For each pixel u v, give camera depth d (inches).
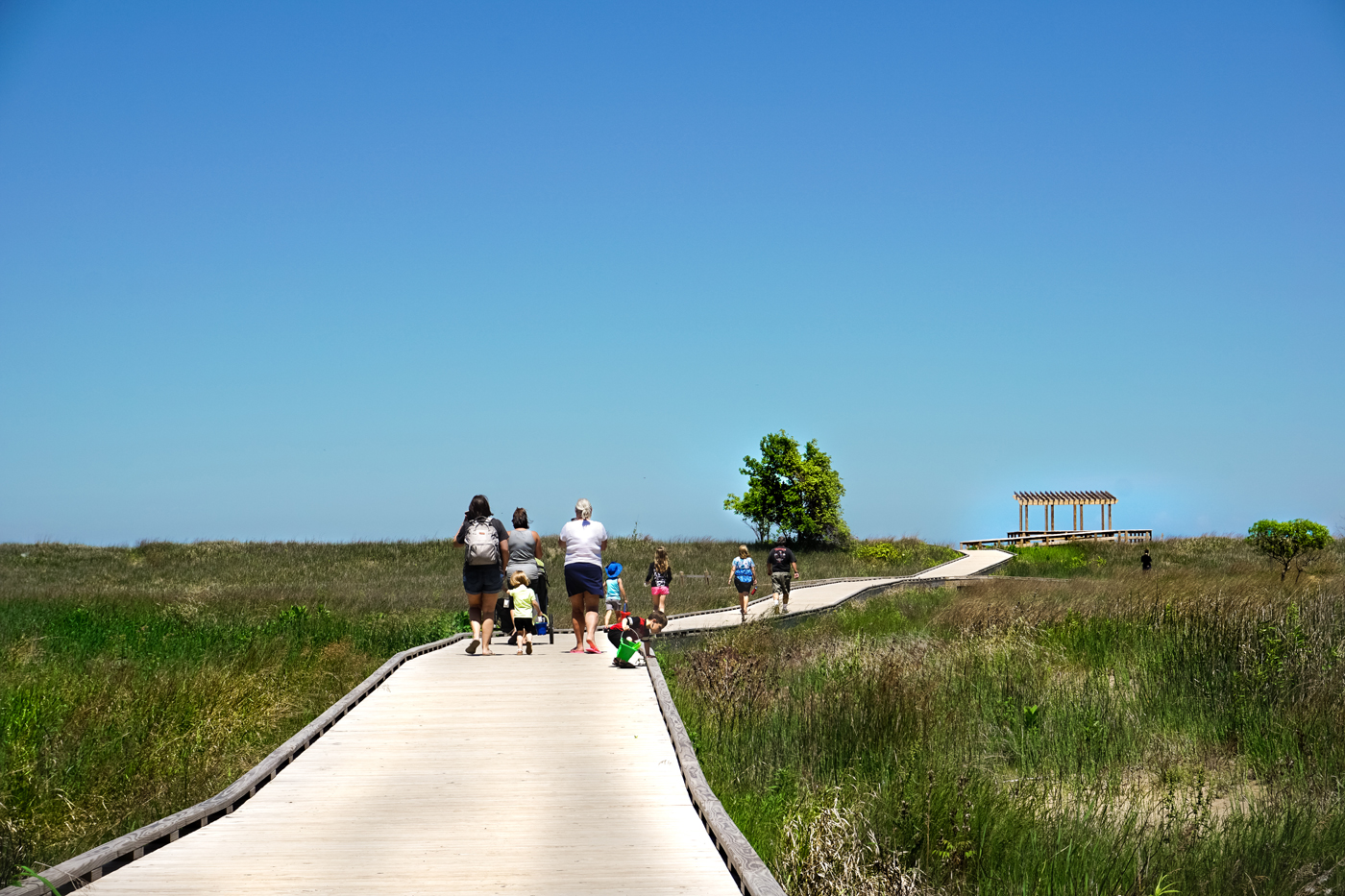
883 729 400.2
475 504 559.8
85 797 340.8
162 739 403.9
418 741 352.8
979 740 409.4
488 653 557.3
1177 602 652.1
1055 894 261.7
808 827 274.2
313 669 564.7
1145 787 368.2
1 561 1515.7
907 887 253.9
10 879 209.0
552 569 1406.3
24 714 406.9
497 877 213.8
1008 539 2480.3
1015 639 615.8
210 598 987.9
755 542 2059.5
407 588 1256.8
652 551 1822.1
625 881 211.2
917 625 821.9
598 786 295.3
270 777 303.4
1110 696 470.3
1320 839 285.7
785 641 720.3
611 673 493.4
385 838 243.1
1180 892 260.8
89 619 714.2
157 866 220.2
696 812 266.8
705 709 445.1
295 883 209.3
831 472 2059.5
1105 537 2417.6
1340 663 458.6
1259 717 410.6
